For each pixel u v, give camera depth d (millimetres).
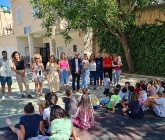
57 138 3684
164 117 5836
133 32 13281
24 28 18500
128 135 4754
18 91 9578
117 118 5832
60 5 9836
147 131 4938
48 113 4707
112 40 14672
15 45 21375
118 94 6832
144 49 12773
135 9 12211
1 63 7797
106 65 9836
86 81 8992
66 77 8586
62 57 8555
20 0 18375
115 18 10391
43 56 22297
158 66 12102
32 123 4016
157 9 12344
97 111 6453
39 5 11383
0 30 25844
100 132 4945
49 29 12773
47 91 9227
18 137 4371
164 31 11539
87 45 16656
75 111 5512
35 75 8266
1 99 7980
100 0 8906
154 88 7176
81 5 9469
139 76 12539
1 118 5957
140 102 6398
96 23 10180
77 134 4859
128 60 13477
